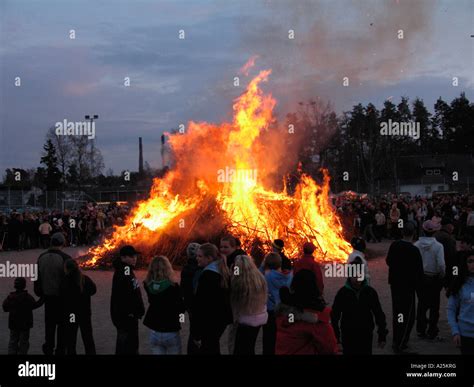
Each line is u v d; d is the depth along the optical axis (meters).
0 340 9.84
